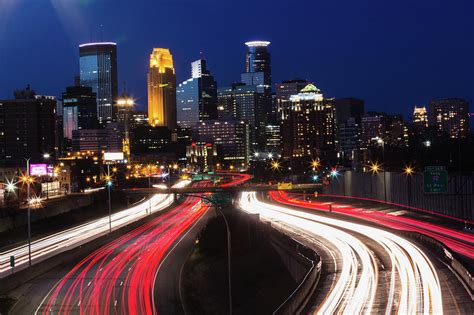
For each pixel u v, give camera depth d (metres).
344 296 69.25
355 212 161.12
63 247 132.12
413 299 65.56
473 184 125.12
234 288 103.75
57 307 83.75
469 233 112.00
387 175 174.12
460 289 68.44
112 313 80.44
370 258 92.31
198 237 140.88
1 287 90.50
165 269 111.00
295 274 100.50
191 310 85.25
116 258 121.31
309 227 139.25
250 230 136.88
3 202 176.50
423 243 101.69
